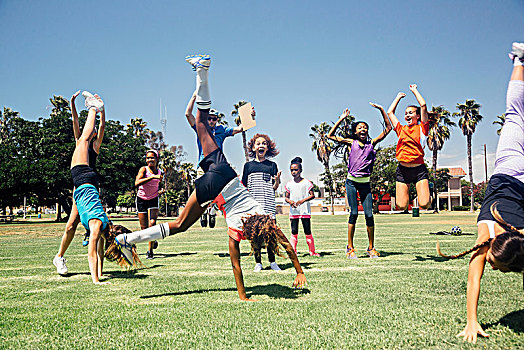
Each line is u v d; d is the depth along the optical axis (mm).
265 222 4266
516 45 4121
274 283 5344
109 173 45688
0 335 3262
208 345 2957
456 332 3154
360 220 30484
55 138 44156
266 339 3061
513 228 3096
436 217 35719
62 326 3469
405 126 7441
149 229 4910
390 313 3709
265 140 7188
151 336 3176
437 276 5527
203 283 5398
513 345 2857
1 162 43688
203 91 4527
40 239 15438
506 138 3863
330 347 2893
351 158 7934
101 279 5879
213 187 4430
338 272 6078
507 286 4738
